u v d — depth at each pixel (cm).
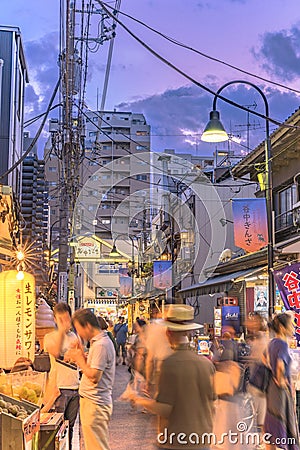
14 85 2189
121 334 2433
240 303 2112
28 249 1555
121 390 1625
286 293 1071
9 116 2111
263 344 792
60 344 768
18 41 2275
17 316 660
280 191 1917
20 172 2342
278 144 1705
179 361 498
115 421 1118
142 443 914
